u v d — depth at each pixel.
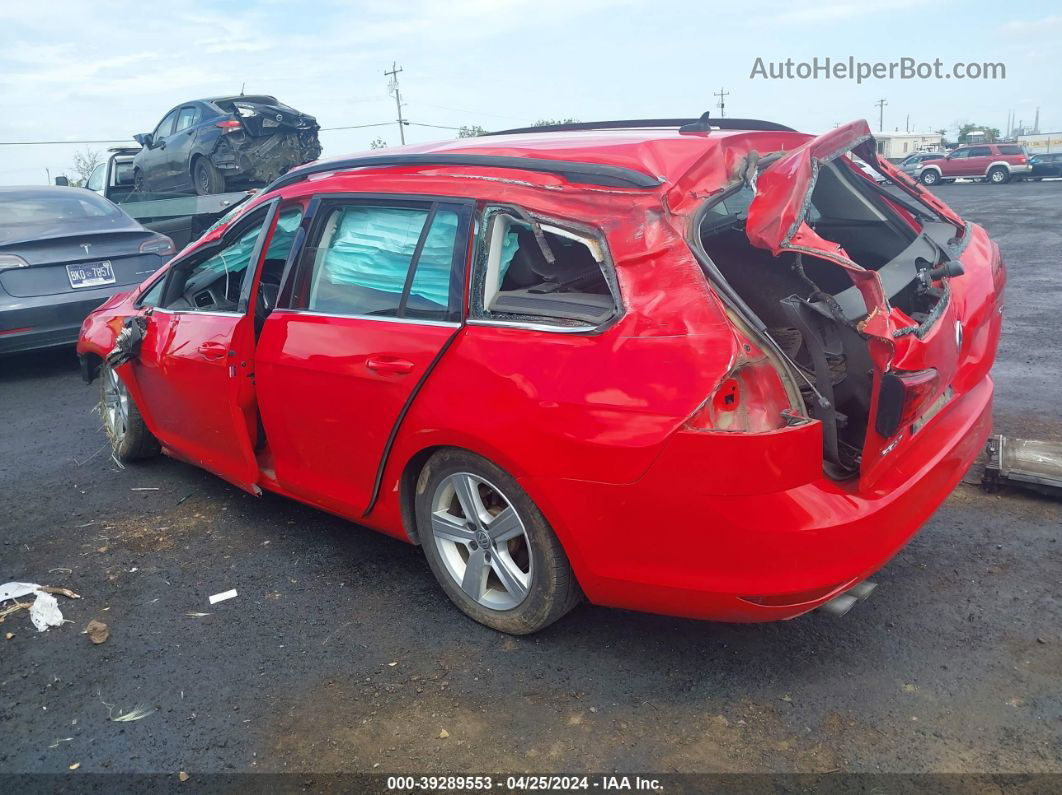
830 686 2.89
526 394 2.81
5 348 7.27
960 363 3.30
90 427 6.26
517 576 3.14
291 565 3.97
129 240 7.95
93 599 3.75
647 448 2.56
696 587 2.65
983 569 3.58
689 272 2.62
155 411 4.79
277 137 13.59
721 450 2.48
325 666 3.17
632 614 3.38
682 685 2.94
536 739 2.72
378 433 3.33
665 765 2.58
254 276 3.90
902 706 2.78
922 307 3.31
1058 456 4.35
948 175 43.34
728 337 2.51
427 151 3.55
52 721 2.94
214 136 13.16
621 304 2.69
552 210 2.89
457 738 2.75
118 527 4.48
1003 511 4.09
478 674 3.06
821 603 2.68
